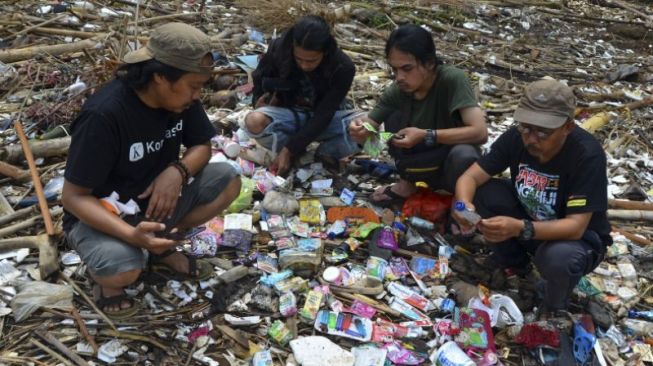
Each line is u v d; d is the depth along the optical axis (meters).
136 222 2.95
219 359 2.88
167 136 2.94
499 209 3.34
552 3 9.30
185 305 3.13
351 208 3.86
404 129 3.66
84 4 6.49
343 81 4.05
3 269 3.21
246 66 5.61
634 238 3.94
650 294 3.52
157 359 2.83
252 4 6.89
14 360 2.73
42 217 3.55
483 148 4.78
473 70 6.62
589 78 6.74
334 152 4.45
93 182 2.69
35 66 5.14
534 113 2.80
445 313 3.23
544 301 3.17
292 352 2.94
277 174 4.16
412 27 3.42
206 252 3.43
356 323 3.09
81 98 4.66
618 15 9.28
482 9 8.55
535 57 7.17
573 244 2.94
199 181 3.15
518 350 3.06
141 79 2.58
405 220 3.89
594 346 2.97
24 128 4.39
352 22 7.31
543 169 3.07
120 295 2.98
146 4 6.84
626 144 5.25
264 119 4.16
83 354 2.81
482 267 3.51
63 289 3.06
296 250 3.45
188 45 2.52
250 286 3.28
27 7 6.27
